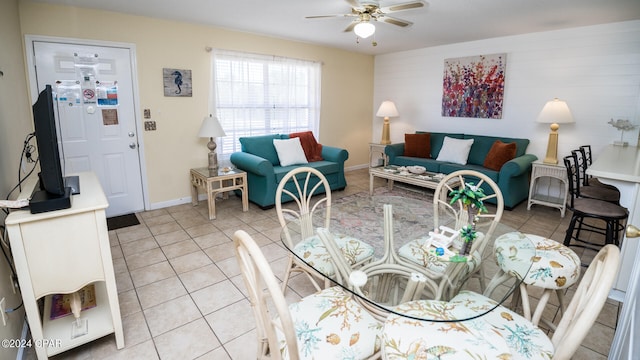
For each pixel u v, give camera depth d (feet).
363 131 21.20
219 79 14.29
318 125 18.15
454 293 4.94
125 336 6.34
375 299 4.98
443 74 17.49
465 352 3.78
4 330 5.23
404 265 5.64
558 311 7.02
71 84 11.19
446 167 15.23
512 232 6.69
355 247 6.21
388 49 18.65
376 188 16.96
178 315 6.95
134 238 10.68
